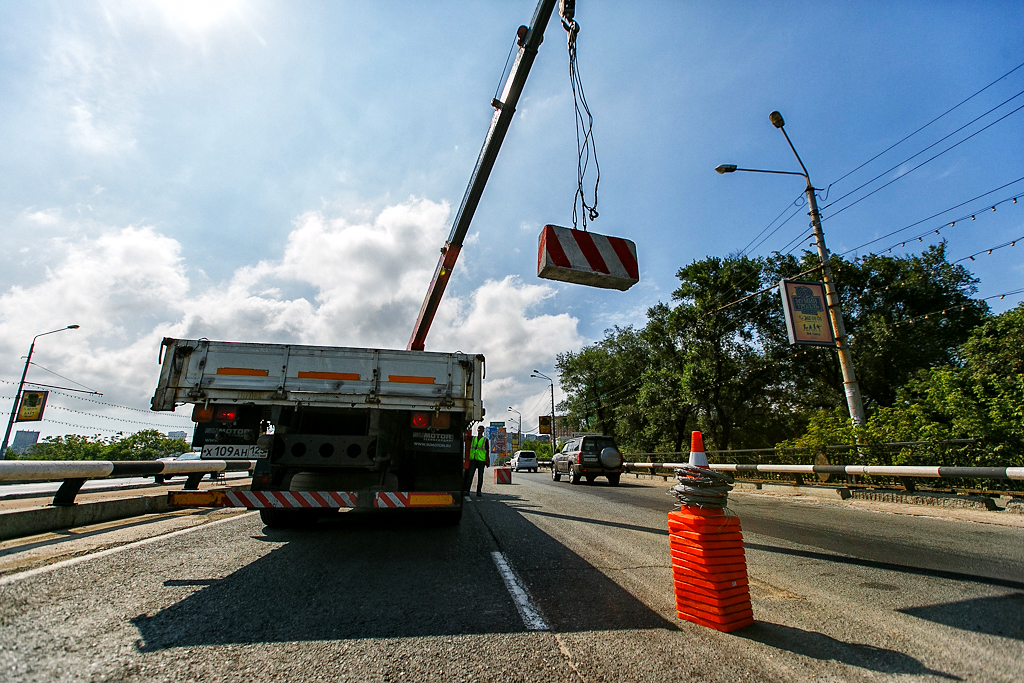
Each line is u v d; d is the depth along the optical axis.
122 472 6.77
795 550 5.28
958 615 3.17
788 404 29.48
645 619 3.07
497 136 8.20
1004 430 9.11
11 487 12.22
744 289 27.69
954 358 23.25
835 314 12.88
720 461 19.47
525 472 35.97
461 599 3.47
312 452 5.39
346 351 5.30
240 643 2.66
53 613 3.05
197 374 5.04
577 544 5.55
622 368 39.41
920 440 10.39
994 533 6.33
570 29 6.47
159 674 2.27
